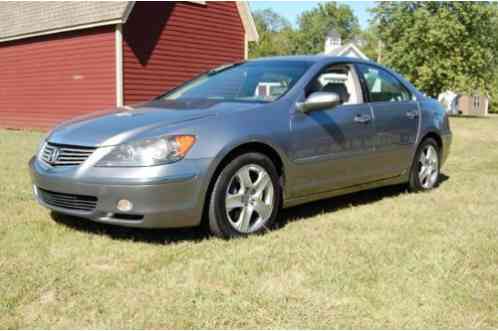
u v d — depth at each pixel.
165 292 3.08
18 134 14.31
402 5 34.75
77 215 3.96
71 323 2.73
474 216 4.89
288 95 4.55
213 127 3.97
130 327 2.69
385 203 5.43
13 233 4.12
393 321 2.79
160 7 15.45
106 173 3.74
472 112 47.84
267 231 4.27
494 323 2.78
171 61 15.97
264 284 3.20
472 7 32.28
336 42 56.34
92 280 3.23
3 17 18.81
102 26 14.78
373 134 5.17
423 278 3.33
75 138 3.99
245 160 4.08
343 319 2.80
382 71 5.63
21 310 2.85
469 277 3.36
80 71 15.63
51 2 17.06
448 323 2.77
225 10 17.56
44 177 4.02
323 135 4.65
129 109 4.60
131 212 3.72
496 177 7.07
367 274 3.37
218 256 3.65
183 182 3.77
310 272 3.40
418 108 5.87
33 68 17.28
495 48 34.50
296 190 4.52
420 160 5.97
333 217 4.82
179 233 4.23
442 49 32.91
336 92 4.98
